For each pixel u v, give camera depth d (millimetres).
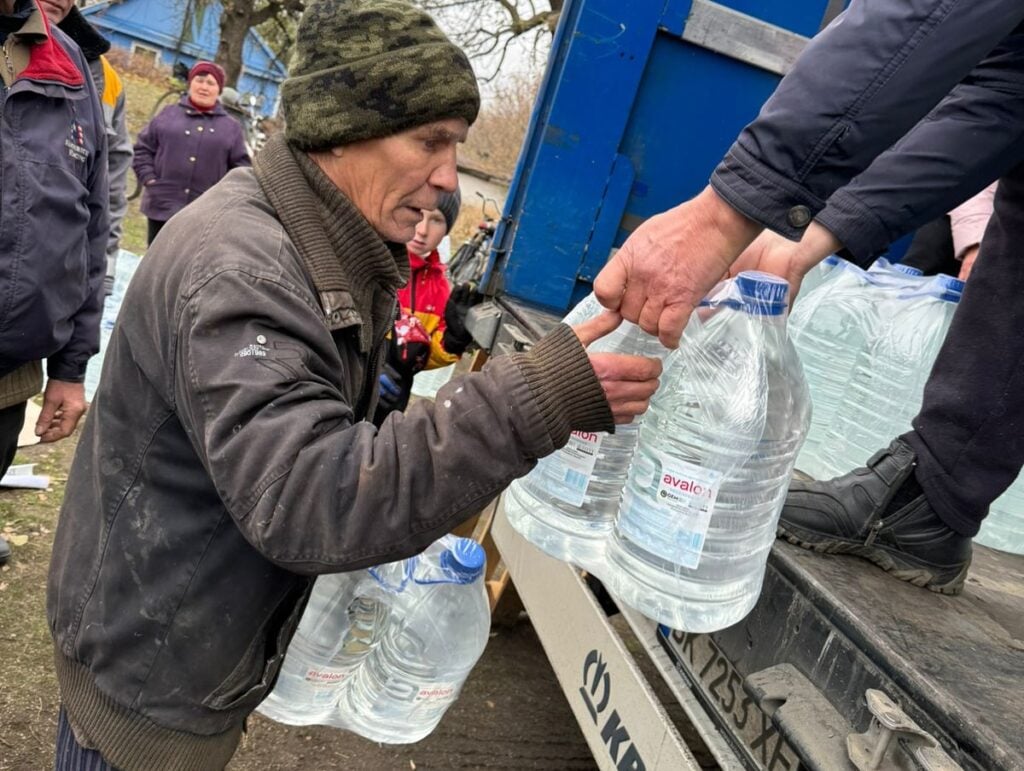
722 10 2717
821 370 2270
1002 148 1485
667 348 1191
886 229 1532
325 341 1078
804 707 1202
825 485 1540
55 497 3625
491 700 2957
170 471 1157
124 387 1187
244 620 1204
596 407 1037
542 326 2428
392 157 1171
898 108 1035
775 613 1388
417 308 3057
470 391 1006
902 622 1300
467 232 12445
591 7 2672
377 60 1125
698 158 2887
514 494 1525
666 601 1269
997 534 2039
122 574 1188
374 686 1728
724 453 1276
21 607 2885
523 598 2250
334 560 981
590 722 1786
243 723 1382
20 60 1984
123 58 22656
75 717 1268
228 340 1015
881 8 1026
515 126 13977
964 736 994
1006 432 1426
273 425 974
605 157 2820
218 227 1106
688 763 1439
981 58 1055
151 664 1199
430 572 1717
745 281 1252
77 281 2141
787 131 1040
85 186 2176
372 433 1019
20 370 2201
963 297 1544
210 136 6191
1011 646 1319
